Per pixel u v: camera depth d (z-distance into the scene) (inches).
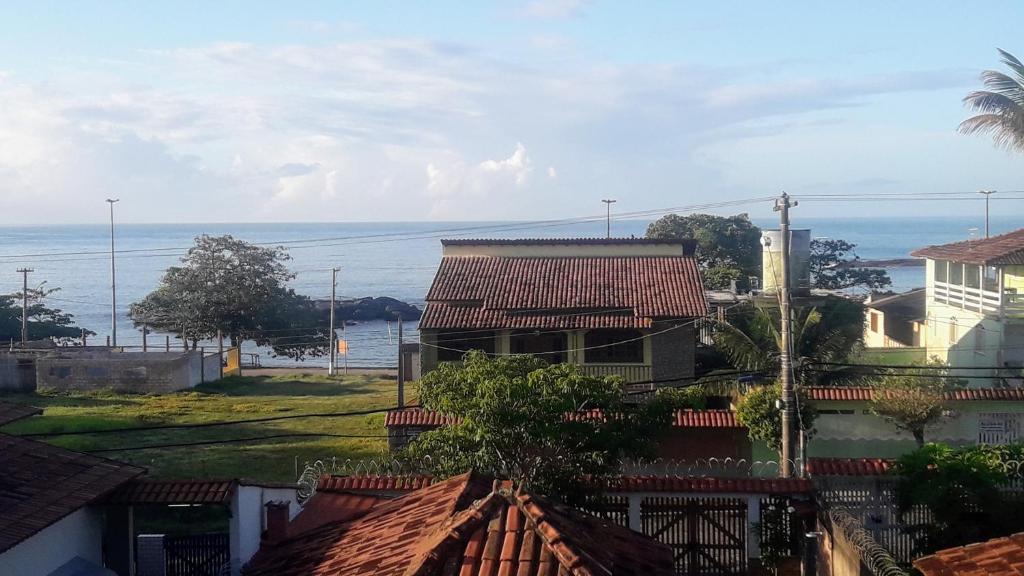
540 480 699.4
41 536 576.1
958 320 1505.9
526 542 385.7
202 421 1562.5
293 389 2017.7
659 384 1295.5
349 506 732.7
